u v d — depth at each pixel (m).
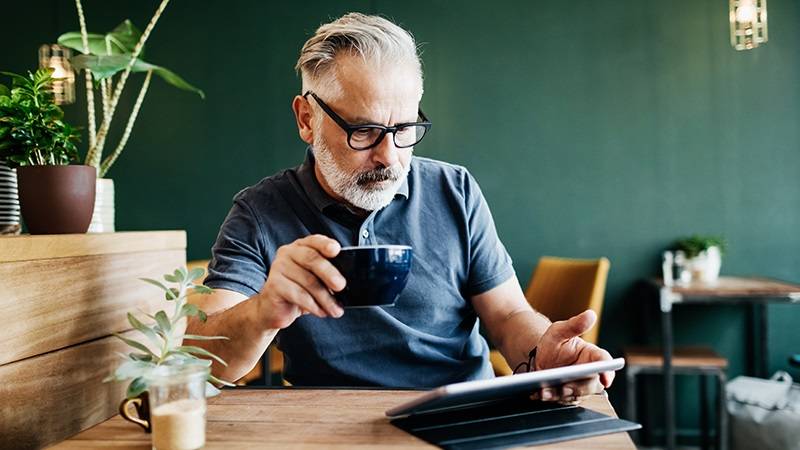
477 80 3.51
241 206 1.39
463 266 1.42
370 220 1.34
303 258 0.87
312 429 0.84
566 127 3.46
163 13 3.66
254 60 3.63
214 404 0.96
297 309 0.96
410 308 1.35
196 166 3.66
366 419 0.88
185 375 0.76
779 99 3.33
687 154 3.39
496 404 0.93
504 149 3.50
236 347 1.01
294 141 3.62
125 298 1.21
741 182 3.36
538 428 0.82
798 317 3.33
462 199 1.43
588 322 1.00
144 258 1.28
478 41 3.51
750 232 3.35
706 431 3.21
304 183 1.36
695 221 3.38
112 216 1.46
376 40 1.15
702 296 2.79
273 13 3.62
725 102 3.36
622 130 3.43
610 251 3.44
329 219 1.35
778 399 2.68
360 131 1.16
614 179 3.44
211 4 3.65
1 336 0.92
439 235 1.39
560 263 3.04
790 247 3.33
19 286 0.95
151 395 0.77
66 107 3.67
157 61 3.67
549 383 0.85
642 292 3.41
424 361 1.35
